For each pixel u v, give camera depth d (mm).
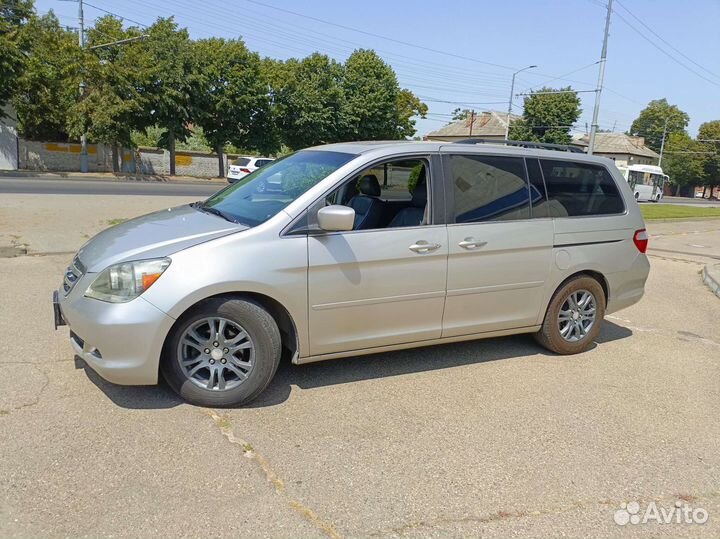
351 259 3754
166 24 32844
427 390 4094
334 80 42906
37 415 3324
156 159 37406
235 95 35500
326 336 3820
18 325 4832
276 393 3869
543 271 4633
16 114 31250
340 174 3846
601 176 5051
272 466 2979
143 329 3275
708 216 25547
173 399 3625
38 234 8867
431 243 4047
